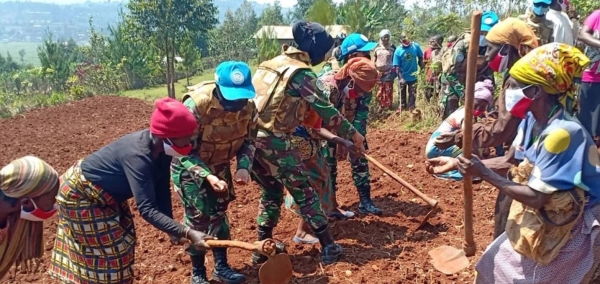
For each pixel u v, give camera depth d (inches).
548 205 121.3
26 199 124.0
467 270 186.2
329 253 195.0
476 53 124.3
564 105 121.6
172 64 956.6
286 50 188.1
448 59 332.5
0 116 764.0
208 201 174.1
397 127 458.6
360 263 195.3
